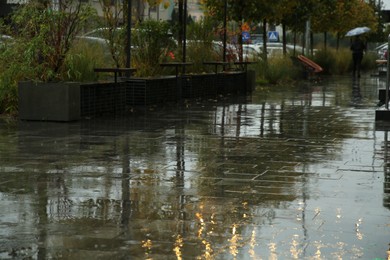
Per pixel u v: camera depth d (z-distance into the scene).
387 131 16.42
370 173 11.30
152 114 19.39
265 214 8.64
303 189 10.05
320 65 47.03
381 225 8.20
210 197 9.52
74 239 7.55
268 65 35.25
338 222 8.30
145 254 7.09
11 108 18.44
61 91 17.20
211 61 27.16
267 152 13.25
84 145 13.73
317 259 6.99
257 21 34.78
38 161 11.97
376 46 76.00
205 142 14.39
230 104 22.92
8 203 9.06
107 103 19.17
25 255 7.03
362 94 28.45
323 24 50.12
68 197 9.41
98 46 21.78
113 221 8.27
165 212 8.70
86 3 19.67
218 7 32.75
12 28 18.55
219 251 7.19
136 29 23.31
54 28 18.05
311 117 19.38
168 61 24.78
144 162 11.99
